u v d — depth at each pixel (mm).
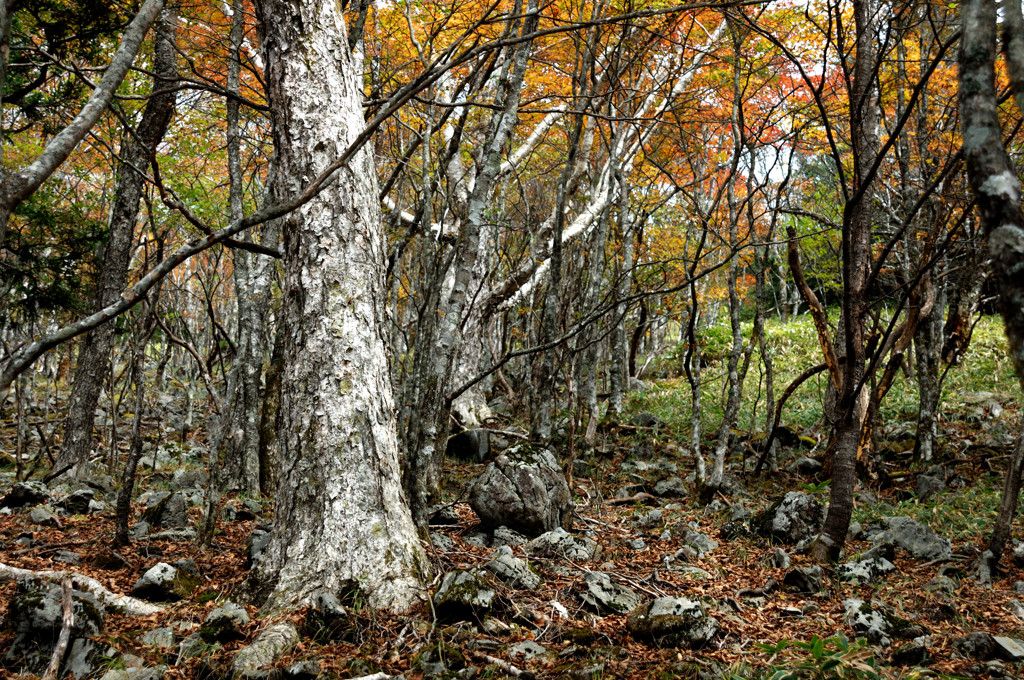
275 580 4098
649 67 11273
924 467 8477
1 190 1826
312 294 4406
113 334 8672
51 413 14008
